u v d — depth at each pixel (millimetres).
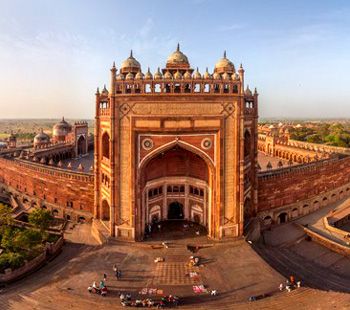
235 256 25688
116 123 27109
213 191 28328
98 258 25203
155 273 23094
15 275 22672
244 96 29406
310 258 29219
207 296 20328
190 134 27500
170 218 33312
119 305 19219
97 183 31734
